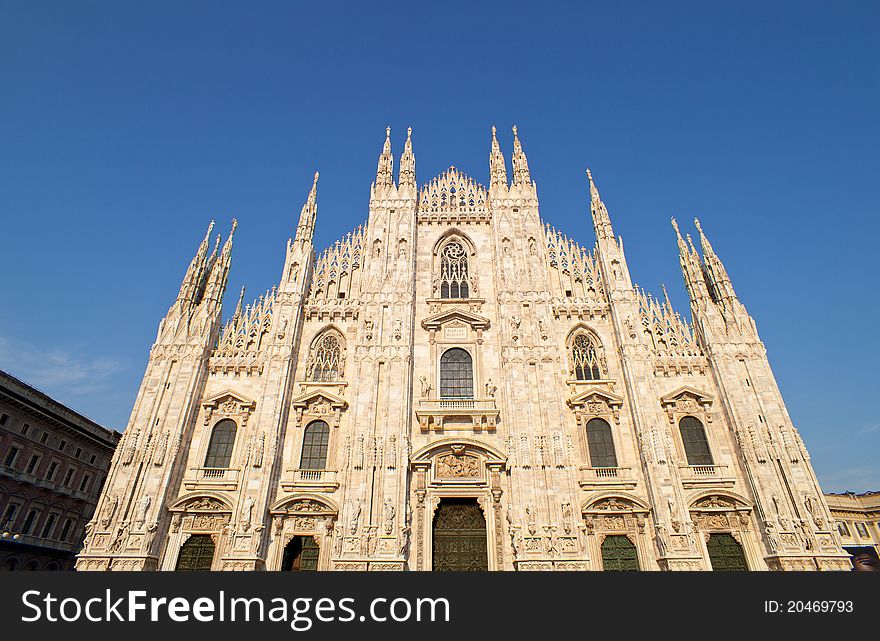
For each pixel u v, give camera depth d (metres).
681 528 37.66
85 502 67.06
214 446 42.28
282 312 46.69
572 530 38.06
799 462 39.16
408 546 38.69
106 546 36.66
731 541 38.53
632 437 42.38
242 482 39.31
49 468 61.38
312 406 43.75
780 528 37.25
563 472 39.91
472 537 39.97
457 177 56.59
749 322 45.25
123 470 39.41
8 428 55.56
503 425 42.91
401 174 54.75
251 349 45.91
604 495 39.62
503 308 46.88
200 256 50.16
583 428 42.81
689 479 40.03
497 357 46.19
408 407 42.81
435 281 50.84
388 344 45.09
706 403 43.22
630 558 38.50
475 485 40.75
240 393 43.59
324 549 38.56
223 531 38.97
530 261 49.50
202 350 44.59
